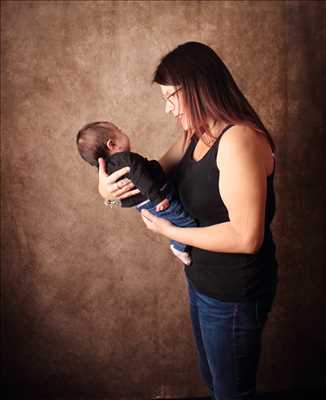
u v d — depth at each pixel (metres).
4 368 2.33
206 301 1.45
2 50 2.06
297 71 2.14
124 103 2.12
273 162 1.37
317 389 2.41
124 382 2.35
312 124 2.18
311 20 2.11
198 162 1.37
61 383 2.35
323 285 2.31
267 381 2.40
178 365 2.35
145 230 2.22
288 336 2.36
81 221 2.20
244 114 1.36
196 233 1.34
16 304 2.26
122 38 2.08
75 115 2.12
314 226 2.27
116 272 2.25
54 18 2.05
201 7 2.08
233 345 1.42
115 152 1.63
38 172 2.15
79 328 2.29
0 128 2.12
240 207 1.24
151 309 2.29
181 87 1.36
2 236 2.20
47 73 2.09
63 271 2.24
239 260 1.36
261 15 2.10
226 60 2.12
